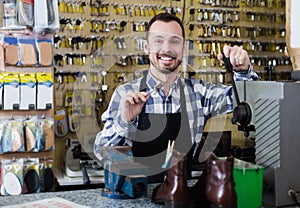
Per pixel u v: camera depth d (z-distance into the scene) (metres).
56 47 4.39
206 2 4.91
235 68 1.99
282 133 1.63
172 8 4.78
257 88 1.75
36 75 3.65
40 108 3.64
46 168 3.68
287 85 1.64
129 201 1.74
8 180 3.55
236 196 1.44
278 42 5.20
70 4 4.45
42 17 3.59
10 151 3.58
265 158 1.68
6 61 3.57
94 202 1.74
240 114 1.78
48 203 1.72
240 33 5.05
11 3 3.57
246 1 5.07
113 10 4.58
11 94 3.55
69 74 4.41
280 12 5.22
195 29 4.86
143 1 4.68
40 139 3.64
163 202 1.59
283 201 1.64
